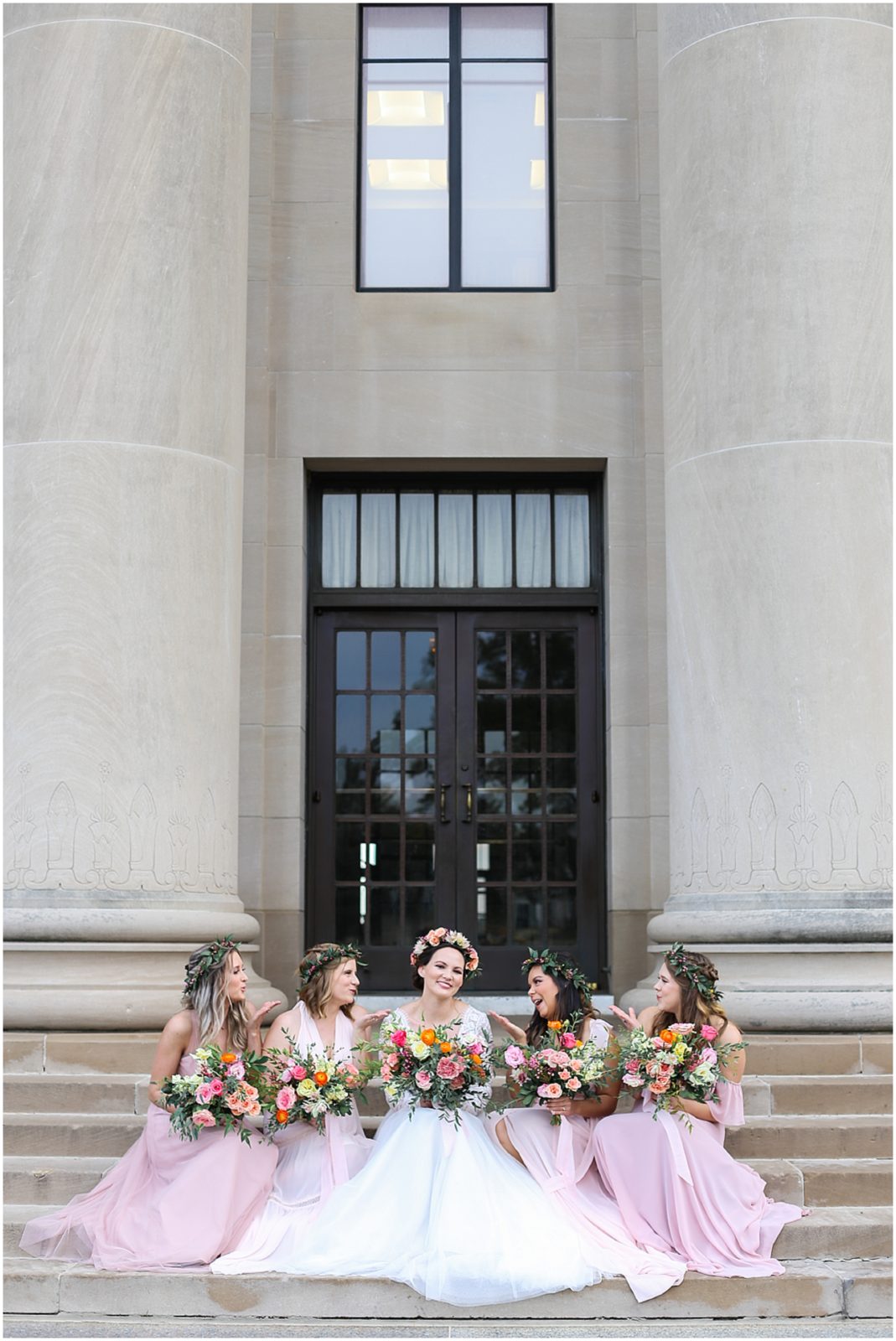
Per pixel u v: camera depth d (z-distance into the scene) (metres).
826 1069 7.60
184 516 8.43
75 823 7.98
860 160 8.72
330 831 10.77
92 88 8.54
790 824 8.20
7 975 7.83
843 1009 7.84
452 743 10.90
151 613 8.24
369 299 10.85
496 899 10.74
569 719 10.93
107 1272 5.77
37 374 8.36
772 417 8.53
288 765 10.41
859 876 8.13
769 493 8.48
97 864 7.96
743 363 8.64
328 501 11.13
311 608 10.95
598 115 11.09
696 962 6.51
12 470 8.31
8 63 8.69
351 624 11.01
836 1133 6.84
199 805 8.34
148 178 8.55
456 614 11.04
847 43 8.78
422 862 10.77
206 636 8.48
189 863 8.23
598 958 10.62
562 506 11.16
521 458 10.69
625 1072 6.27
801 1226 6.10
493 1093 7.15
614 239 10.94
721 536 8.61
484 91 11.30
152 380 8.41
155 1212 5.98
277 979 10.17
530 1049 6.48
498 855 10.80
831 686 8.26
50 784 8.01
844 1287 5.77
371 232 11.14
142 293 8.45
